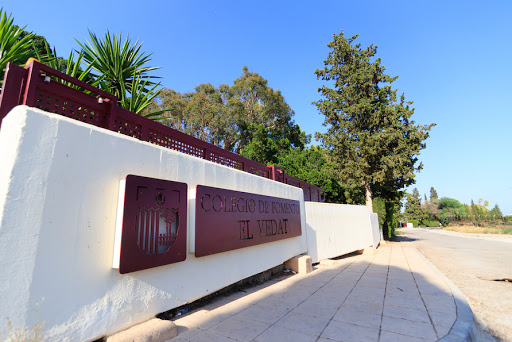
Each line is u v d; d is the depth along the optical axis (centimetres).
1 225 201
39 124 237
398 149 1689
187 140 473
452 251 1402
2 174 215
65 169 253
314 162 2289
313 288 552
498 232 2992
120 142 315
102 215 280
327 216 1037
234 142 3244
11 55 547
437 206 6975
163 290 335
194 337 306
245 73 3594
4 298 197
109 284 275
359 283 598
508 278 695
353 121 1891
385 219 2145
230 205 484
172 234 347
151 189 324
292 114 3556
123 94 691
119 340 257
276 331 326
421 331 322
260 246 588
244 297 485
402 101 1831
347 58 2039
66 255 242
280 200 694
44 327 218
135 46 820
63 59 832
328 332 323
